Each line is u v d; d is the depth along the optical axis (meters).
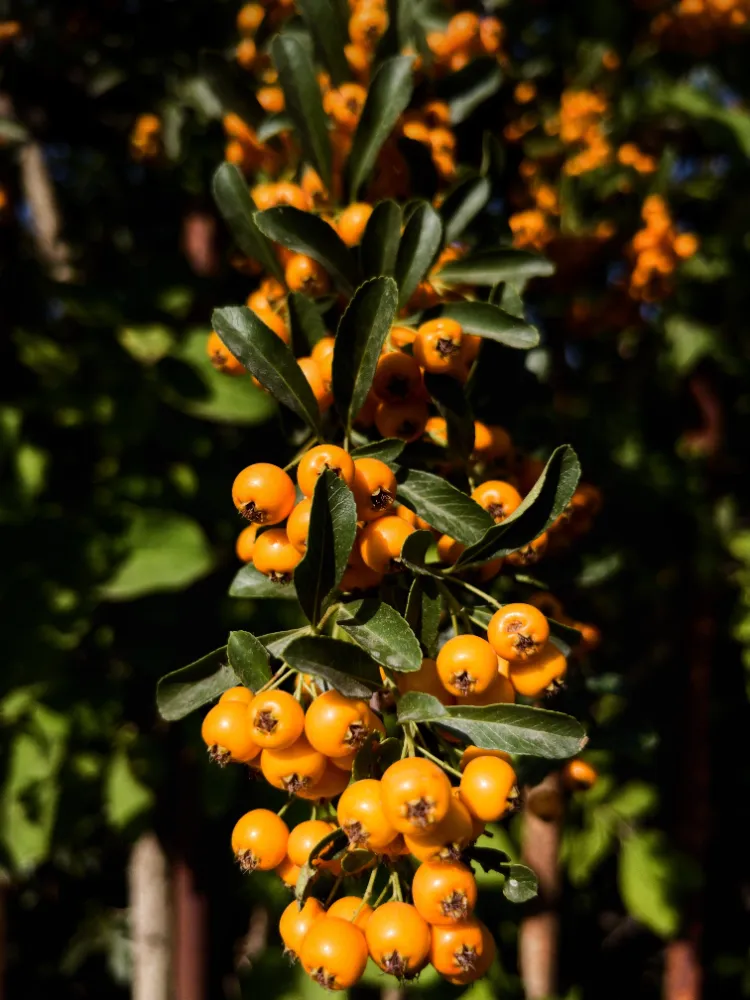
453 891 0.11
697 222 0.35
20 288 0.28
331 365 0.13
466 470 0.15
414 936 0.11
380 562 0.12
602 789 0.33
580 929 0.41
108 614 0.25
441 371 0.14
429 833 0.11
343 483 0.12
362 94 0.17
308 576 0.12
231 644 0.12
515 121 0.26
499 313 0.14
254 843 0.12
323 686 0.13
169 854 0.30
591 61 0.30
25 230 0.33
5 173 0.30
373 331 0.13
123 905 0.44
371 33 0.17
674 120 0.33
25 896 0.41
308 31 0.18
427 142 0.17
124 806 0.29
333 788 0.12
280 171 0.19
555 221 0.27
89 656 0.26
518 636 0.12
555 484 0.13
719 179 0.34
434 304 0.15
